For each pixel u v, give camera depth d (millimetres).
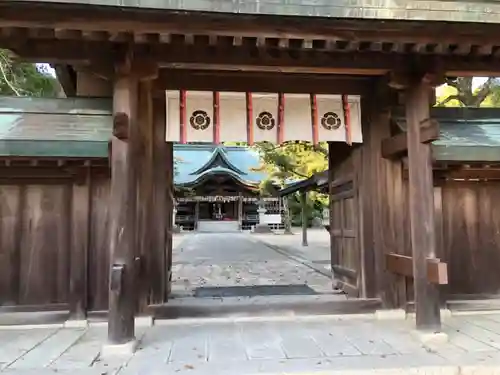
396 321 4891
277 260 12461
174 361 3527
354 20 3484
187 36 3523
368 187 5426
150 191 5016
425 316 4160
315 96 5250
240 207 35594
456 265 5664
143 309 4852
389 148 5129
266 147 13391
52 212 5109
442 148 4957
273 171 14820
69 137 4559
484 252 5734
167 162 5164
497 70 4383
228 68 4297
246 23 3428
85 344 4078
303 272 9547
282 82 5203
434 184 5613
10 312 4902
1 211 5047
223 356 3645
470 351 3746
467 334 4316
